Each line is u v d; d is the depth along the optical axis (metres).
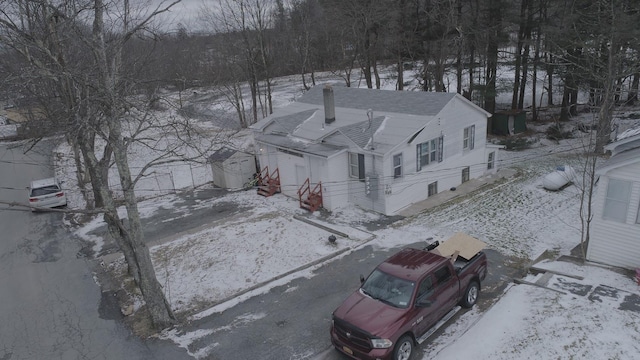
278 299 13.84
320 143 22.44
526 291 12.72
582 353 9.63
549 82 38.03
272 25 54.84
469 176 25.33
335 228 19.30
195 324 12.78
